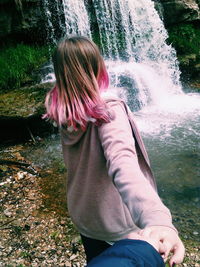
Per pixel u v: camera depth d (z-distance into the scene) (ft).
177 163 14.21
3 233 10.56
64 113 3.97
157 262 1.80
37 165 14.89
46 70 22.45
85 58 3.93
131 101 20.89
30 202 12.24
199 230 10.16
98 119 3.65
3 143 17.29
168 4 28.17
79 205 4.39
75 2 25.59
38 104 18.16
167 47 26.18
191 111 19.94
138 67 23.30
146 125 18.19
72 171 4.38
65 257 9.37
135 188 2.89
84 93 3.86
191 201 11.67
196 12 29.35
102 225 4.29
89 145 4.02
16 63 22.72
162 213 2.51
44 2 25.25
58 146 16.56
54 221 11.05
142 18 26.35
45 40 26.37
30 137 17.47
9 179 13.80
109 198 4.18
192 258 8.91
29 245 9.97
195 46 27.40
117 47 26.73
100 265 1.65
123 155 3.26
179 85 24.91
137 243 1.86
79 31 26.32
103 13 26.68
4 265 9.12
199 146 15.49
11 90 20.30
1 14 24.16
